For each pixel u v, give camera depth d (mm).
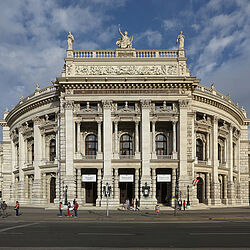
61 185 50844
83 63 53844
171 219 34531
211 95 59750
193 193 52094
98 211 45219
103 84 52250
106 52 54469
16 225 29578
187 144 52375
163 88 52719
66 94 52438
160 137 56156
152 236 21562
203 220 34281
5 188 76812
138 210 46875
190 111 53375
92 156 54000
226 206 60156
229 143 66812
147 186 49688
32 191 60250
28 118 64125
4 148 78500
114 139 52844
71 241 19469
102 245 18000
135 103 53188
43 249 16766
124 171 53312
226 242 19078
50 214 40906
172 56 54844
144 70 53625
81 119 52844
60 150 52469
